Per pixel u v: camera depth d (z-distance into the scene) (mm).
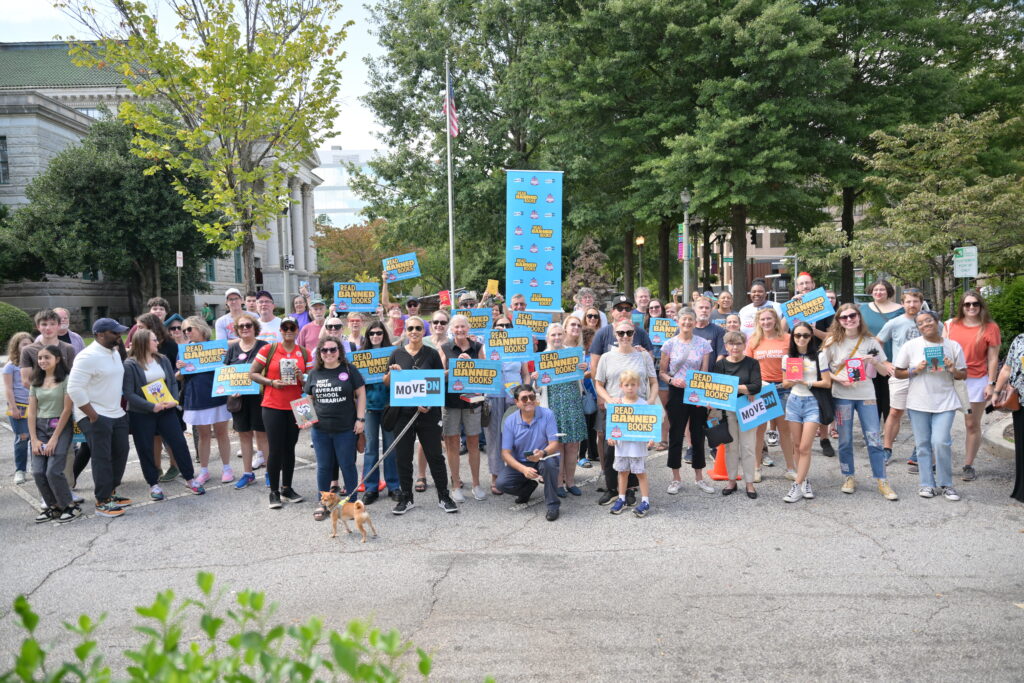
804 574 5422
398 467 7145
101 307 41094
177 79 14242
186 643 4535
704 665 4113
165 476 8672
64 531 6781
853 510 6914
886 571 5434
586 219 27062
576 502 7492
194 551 6203
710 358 8156
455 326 7855
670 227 32156
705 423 7664
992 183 14766
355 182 32719
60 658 4348
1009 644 4285
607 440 7133
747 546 6051
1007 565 5492
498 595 5164
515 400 7793
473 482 7672
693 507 7188
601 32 25922
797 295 10062
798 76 22047
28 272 33688
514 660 4203
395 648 1730
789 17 21203
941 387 7117
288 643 4539
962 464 8562
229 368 7941
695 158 22562
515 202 12219
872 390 7246
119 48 13859
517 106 28953
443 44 29531
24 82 50281
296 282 58250
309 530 6715
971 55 26906
